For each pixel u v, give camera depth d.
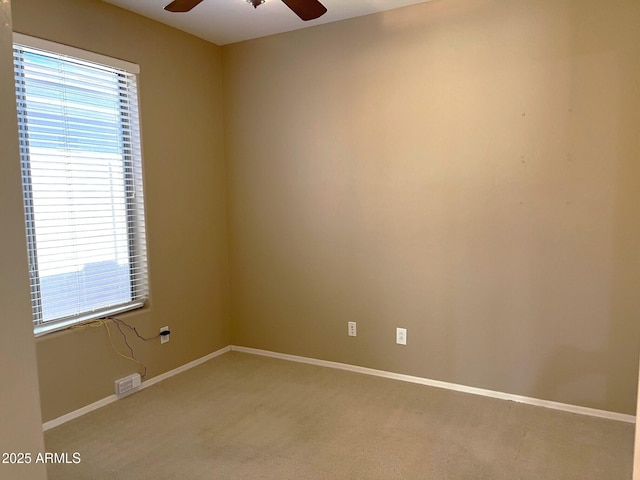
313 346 3.55
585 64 2.51
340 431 2.52
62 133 2.60
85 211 2.76
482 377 2.96
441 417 2.67
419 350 3.15
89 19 2.69
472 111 2.82
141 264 3.14
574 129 2.57
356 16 3.10
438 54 2.88
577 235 2.62
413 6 2.93
